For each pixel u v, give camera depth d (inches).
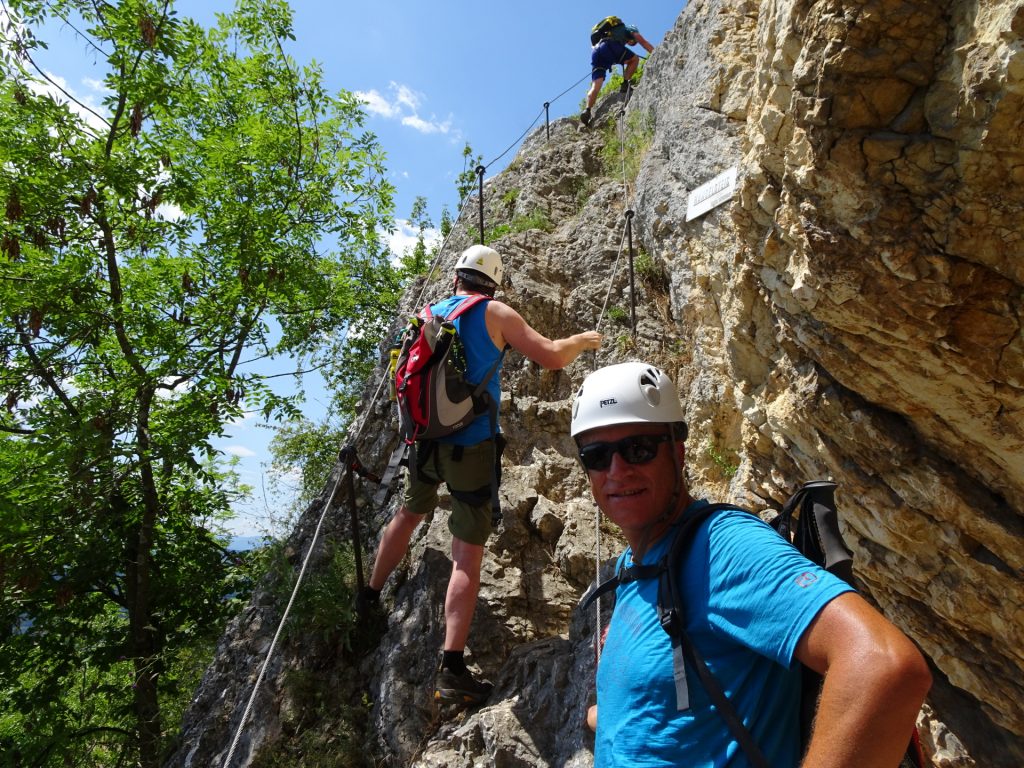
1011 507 101.4
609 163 293.7
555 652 158.2
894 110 81.7
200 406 339.9
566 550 181.6
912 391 99.7
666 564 57.1
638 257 233.3
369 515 215.9
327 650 181.6
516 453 209.8
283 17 400.2
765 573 49.4
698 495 181.2
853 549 128.7
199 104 386.9
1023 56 67.8
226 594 412.8
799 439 126.9
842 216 89.6
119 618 417.7
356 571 186.1
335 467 241.8
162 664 345.1
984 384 90.8
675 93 223.6
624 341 218.1
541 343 143.6
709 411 183.0
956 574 111.9
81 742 360.2
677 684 52.6
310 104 414.3
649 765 52.7
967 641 119.0
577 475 202.1
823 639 44.3
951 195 80.4
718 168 184.5
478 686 153.3
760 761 48.4
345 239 466.3
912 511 111.9
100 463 321.1
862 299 92.2
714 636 52.9
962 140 77.4
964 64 74.6
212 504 410.3
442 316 147.3
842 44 80.0
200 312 382.6
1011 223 78.7
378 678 171.3
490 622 170.2
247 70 402.3
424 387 144.1
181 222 380.8
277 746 165.3
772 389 133.6
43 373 355.3
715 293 181.9
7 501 293.6
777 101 101.1
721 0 205.8
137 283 378.9
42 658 367.9
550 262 257.1
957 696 130.1
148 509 363.6
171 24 329.4
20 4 299.9
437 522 196.9
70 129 321.4
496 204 311.4
